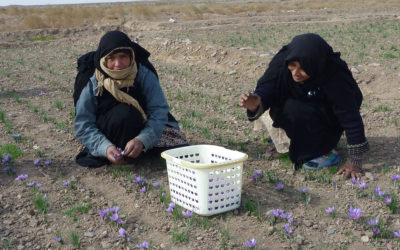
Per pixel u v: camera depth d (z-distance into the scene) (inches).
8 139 213.2
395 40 518.9
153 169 176.9
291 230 127.4
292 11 1298.0
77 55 544.1
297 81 155.9
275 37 597.9
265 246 124.4
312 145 170.2
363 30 643.5
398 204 145.1
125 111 167.0
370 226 132.2
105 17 1172.5
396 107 258.1
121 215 141.7
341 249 121.7
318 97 159.8
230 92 319.9
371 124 226.1
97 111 172.6
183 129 227.0
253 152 194.9
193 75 386.9
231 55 431.2
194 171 133.6
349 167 164.6
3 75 391.5
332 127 168.4
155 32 725.9
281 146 181.5
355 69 335.9
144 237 130.7
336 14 1115.9
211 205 137.0
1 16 1288.1
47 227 136.9
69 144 208.1
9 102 288.8
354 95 158.7
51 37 828.6
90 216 142.7
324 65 152.0
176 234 128.7
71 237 130.9
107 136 172.2
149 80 172.2
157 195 154.9
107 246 126.0
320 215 140.2
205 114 260.7
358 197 150.1
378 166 173.8
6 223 138.4
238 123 241.0
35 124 238.8
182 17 1176.8
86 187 163.6
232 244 125.0
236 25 804.6
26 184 163.6
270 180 163.2
